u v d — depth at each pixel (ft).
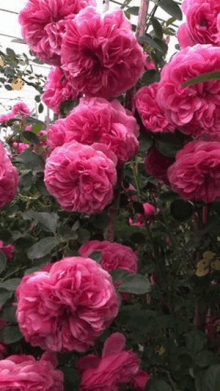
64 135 3.20
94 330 2.59
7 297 3.04
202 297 3.98
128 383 3.37
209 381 2.90
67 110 3.92
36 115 7.97
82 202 2.95
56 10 3.51
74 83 3.21
